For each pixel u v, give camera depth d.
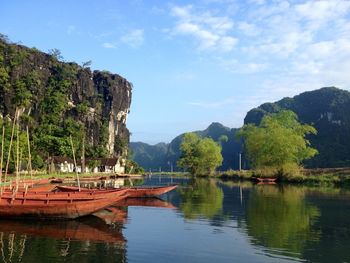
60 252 19.06
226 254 19.38
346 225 27.08
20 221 26.81
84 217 28.86
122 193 35.91
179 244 21.17
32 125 120.62
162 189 46.44
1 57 128.75
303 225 27.11
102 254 18.94
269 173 84.62
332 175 78.94
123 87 182.12
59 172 98.25
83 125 148.50
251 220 29.08
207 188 62.56
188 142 125.19
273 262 18.14
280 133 87.50
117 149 173.25
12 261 17.44
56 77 154.88
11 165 66.81
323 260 18.45
